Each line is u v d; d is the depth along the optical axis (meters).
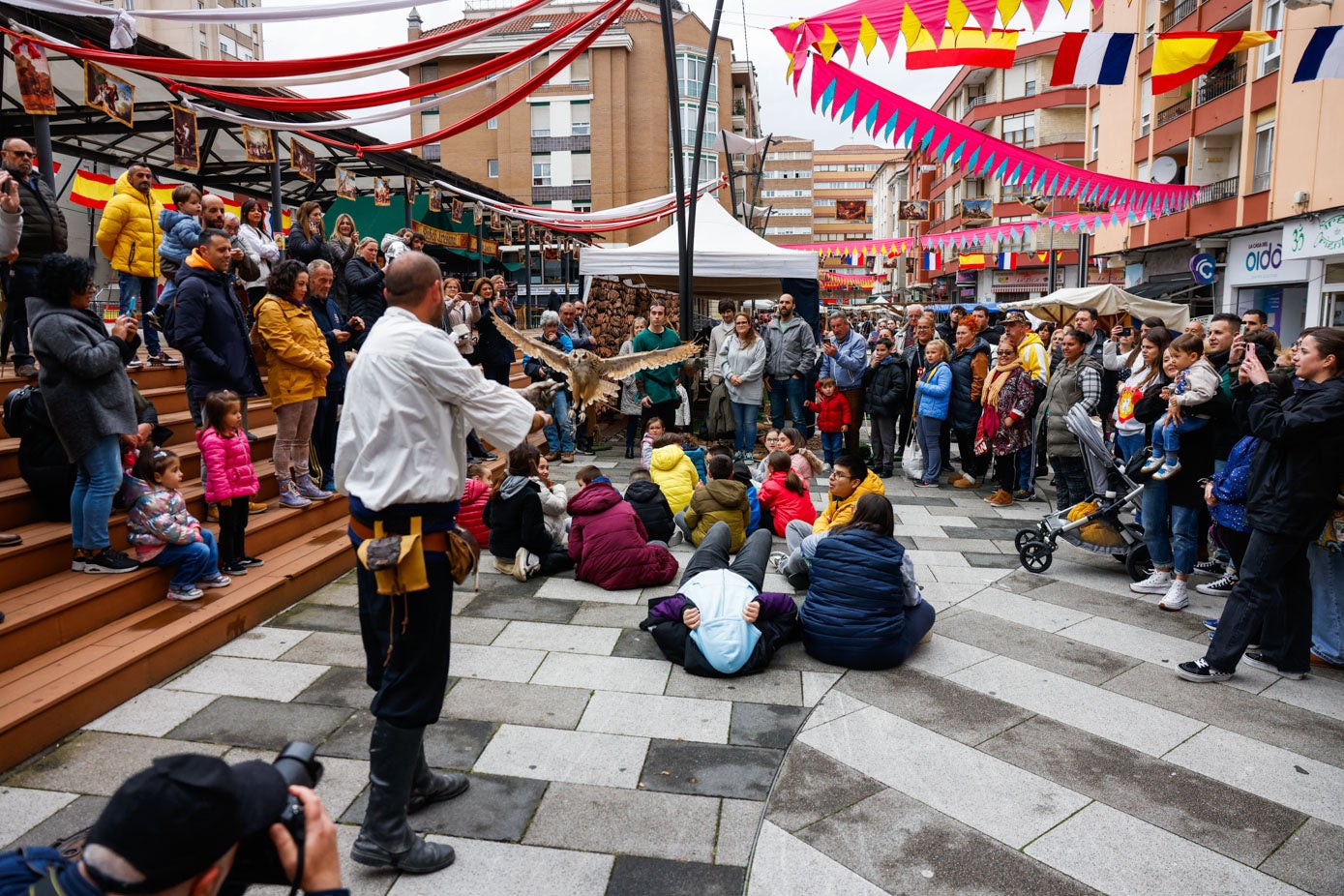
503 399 2.66
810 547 5.33
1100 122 26.66
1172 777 3.46
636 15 41.62
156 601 4.60
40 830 2.91
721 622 4.33
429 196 15.05
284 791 1.27
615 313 13.95
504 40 40.56
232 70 6.11
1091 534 6.03
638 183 42.59
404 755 2.71
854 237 120.19
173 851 1.06
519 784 3.32
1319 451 4.02
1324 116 15.83
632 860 2.87
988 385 8.45
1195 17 20.19
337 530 6.13
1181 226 21.47
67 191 15.41
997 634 5.02
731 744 3.67
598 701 4.05
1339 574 4.54
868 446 10.55
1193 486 5.32
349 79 6.45
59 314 4.03
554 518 6.19
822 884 2.77
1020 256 36.34
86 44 7.07
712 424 10.45
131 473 4.60
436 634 2.70
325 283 6.10
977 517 7.93
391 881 2.74
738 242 11.05
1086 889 2.77
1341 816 3.19
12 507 4.55
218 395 4.85
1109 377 9.05
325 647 4.52
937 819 3.16
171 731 3.62
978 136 8.37
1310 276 16.67
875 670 4.48
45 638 3.91
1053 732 3.84
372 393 2.59
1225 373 5.38
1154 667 4.55
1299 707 4.08
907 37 5.26
